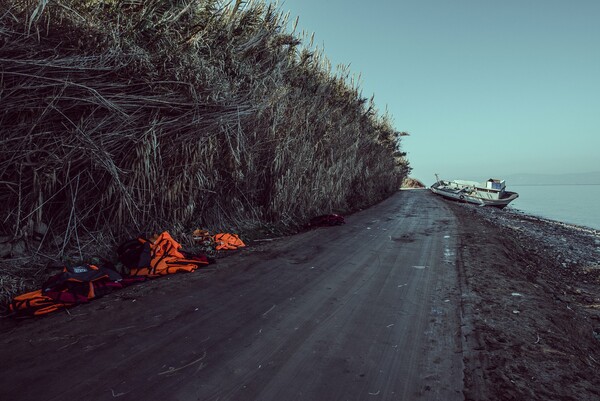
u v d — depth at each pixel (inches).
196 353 104.3
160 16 213.0
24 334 114.0
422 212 579.8
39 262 164.2
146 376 91.2
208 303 147.2
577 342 125.3
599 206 1669.5
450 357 104.8
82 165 187.3
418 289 172.1
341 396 84.7
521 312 142.0
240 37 287.9
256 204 355.9
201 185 239.3
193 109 223.8
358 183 660.7
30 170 164.2
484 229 382.9
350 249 266.5
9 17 146.6
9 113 158.4
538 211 1321.4
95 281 154.8
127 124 196.2
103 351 103.9
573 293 224.4
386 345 112.4
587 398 85.5
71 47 173.0
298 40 344.5
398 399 83.7
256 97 287.7
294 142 374.0
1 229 160.6
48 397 80.8
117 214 197.5
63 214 185.9
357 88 578.6
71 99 171.3
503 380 92.0
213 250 242.2
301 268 208.4
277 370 96.0
